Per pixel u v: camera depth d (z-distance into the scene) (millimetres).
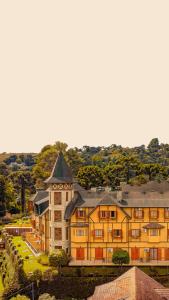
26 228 140250
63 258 98562
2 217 167625
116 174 182125
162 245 105188
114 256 100125
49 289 94750
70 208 107375
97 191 112375
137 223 105500
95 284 95312
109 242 105000
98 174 170625
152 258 105188
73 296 94938
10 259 112125
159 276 96938
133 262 103250
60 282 95312
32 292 91500
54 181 107250
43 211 116750
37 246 115625
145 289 51438
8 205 174875
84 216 105812
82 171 171125
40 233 115938
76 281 95688
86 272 97188
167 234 105375
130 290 51219
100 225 105250
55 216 106938
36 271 95250
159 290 53250
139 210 105875
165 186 139750
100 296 54250
